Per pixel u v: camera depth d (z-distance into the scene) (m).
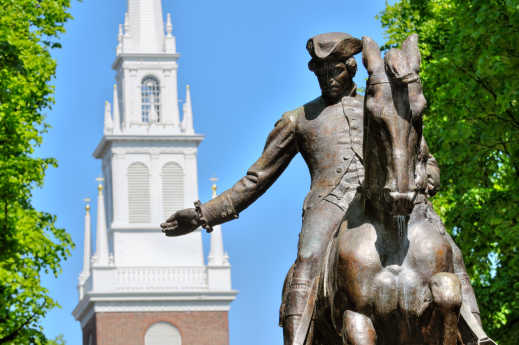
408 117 8.49
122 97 93.94
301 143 10.31
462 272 9.45
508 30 21.09
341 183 9.91
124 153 91.62
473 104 22.20
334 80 10.18
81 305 88.56
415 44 8.66
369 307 8.75
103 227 87.75
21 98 25.66
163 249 90.25
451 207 22.86
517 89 21.00
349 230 9.03
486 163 22.88
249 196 10.60
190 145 92.50
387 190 8.44
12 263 24.92
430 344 8.73
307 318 9.44
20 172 25.34
